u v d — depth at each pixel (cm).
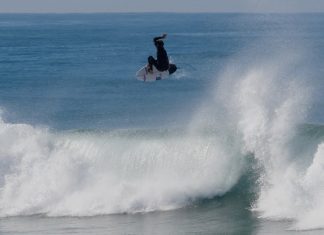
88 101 16838
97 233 6769
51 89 19538
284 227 6575
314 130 7694
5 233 6900
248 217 7019
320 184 6938
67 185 7850
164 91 18275
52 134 8412
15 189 7906
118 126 13150
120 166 7938
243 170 7669
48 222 7231
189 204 7494
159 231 6781
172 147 7906
